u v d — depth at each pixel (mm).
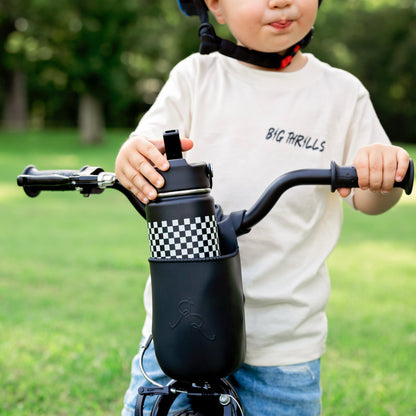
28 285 4383
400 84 30484
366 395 2637
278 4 1328
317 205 1529
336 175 1137
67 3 18953
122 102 24000
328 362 3027
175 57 23750
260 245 1495
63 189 1240
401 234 6809
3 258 5203
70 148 19125
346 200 1587
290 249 1497
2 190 10047
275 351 1498
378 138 1587
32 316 3658
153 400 1441
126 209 8453
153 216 1080
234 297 1089
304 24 1371
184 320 1056
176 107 1539
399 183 1146
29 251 5496
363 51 29953
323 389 2672
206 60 1619
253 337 1498
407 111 30578
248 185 1506
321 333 1553
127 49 21156
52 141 21328
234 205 1508
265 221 1489
